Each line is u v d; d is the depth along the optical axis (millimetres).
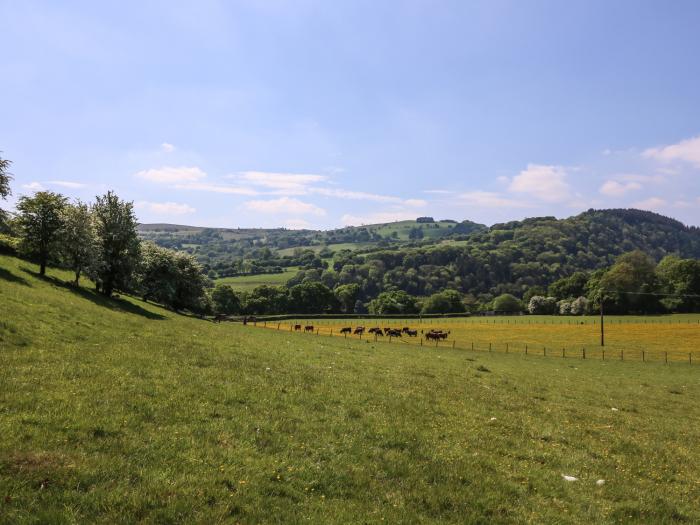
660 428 23656
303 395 20422
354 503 11062
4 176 52969
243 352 32094
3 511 8633
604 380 44188
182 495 10078
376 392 23578
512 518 11266
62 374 18375
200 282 86688
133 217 64688
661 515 12445
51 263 69375
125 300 61844
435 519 10820
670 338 93688
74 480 10047
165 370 21812
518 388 32031
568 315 161375
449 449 15750
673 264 160375
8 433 11812
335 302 185000
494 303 193875
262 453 13195
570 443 18578
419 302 193625
